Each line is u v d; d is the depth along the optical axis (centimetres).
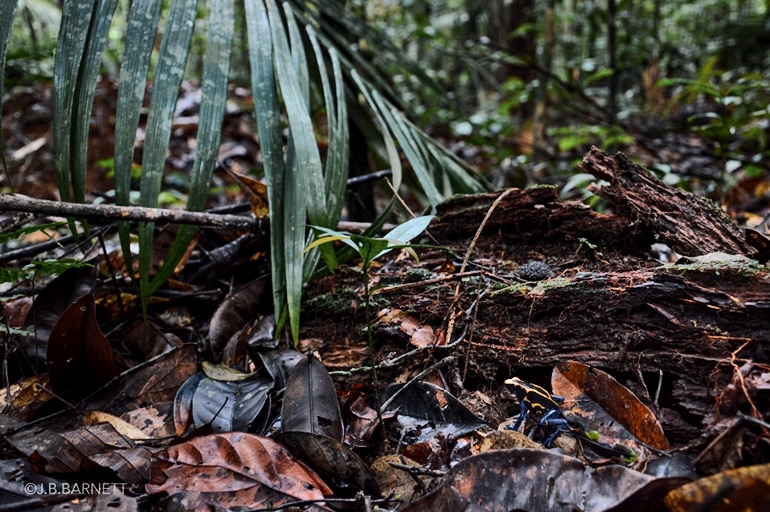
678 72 713
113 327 246
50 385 200
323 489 156
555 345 193
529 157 509
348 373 207
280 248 222
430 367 196
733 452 143
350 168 356
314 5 322
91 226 289
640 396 177
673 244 212
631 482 137
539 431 176
